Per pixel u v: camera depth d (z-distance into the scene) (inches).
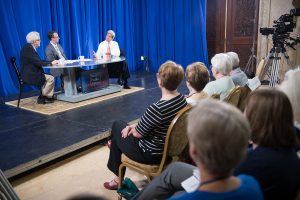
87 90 184.9
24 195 90.0
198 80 79.9
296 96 56.7
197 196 32.3
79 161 111.8
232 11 267.4
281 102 42.9
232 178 33.7
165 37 303.6
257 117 43.2
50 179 99.0
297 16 197.6
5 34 203.9
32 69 167.3
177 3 290.5
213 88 96.4
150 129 71.6
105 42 228.2
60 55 201.3
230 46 275.1
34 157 102.5
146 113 71.3
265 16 236.2
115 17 284.8
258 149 42.6
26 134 124.5
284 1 225.1
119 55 225.6
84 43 257.8
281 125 42.2
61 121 141.1
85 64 173.2
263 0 234.5
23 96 198.2
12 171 94.8
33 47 169.6
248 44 265.4
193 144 32.9
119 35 289.6
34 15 217.0
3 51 205.2
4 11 200.7
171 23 296.7
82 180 98.3
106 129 128.9
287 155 41.7
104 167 106.9
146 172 75.7
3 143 115.0
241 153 32.1
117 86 204.1
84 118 145.1
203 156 32.0
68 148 111.7
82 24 254.1
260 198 33.8
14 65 166.1
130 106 165.8
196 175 54.5
